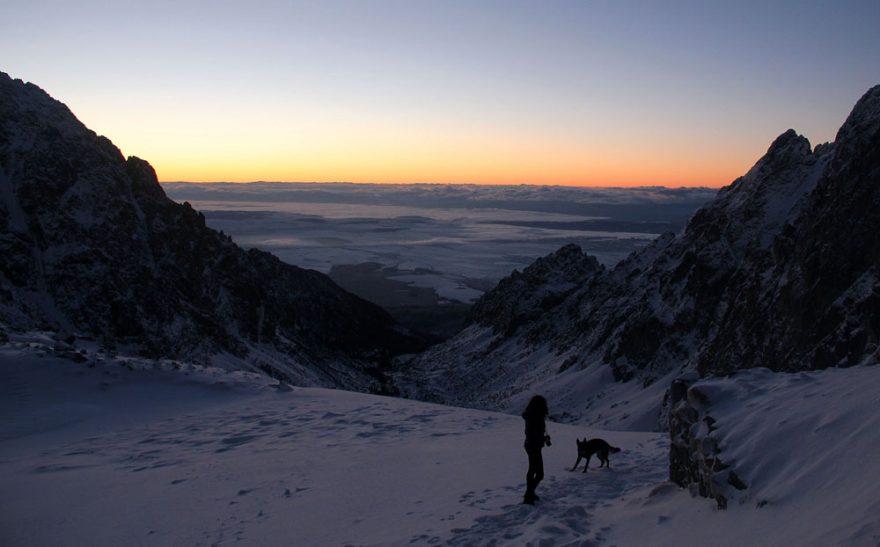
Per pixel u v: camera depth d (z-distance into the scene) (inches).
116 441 722.8
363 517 416.5
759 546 244.1
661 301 5246.1
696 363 4160.9
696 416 379.2
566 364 6240.2
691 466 360.8
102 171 4416.8
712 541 273.1
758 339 3058.6
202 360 3629.4
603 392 4879.4
